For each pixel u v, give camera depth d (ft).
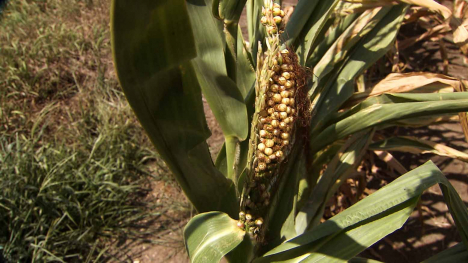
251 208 1.26
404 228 2.23
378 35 1.81
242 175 1.44
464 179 2.45
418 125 1.81
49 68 3.07
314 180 1.87
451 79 1.72
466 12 2.30
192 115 1.14
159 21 0.90
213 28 1.24
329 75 1.85
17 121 2.76
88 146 2.51
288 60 1.06
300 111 1.21
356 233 1.18
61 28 3.36
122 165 2.42
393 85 1.78
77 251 2.10
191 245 1.23
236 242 1.21
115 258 2.10
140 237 2.19
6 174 2.12
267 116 1.10
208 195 1.38
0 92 2.84
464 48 1.67
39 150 2.30
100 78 2.95
